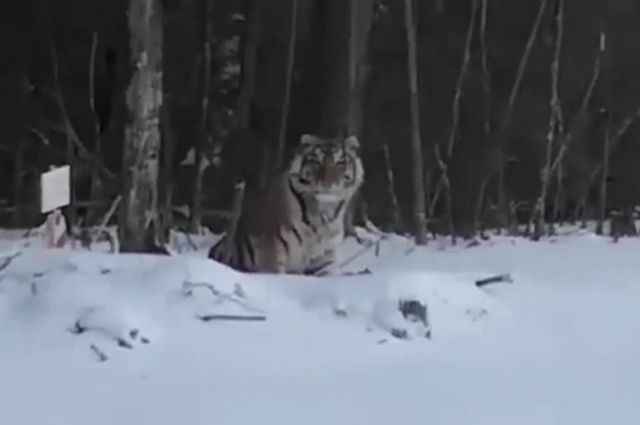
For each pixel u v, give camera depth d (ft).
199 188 67.67
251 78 72.49
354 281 30.22
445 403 22.68
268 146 68.80
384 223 75.97
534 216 69.15
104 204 63.93
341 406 22.38
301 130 63.82
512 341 28.19
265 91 75.77
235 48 79.41
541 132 81.51
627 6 83.76
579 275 38.58
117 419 21.35
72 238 49.85
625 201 81.92
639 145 83.15
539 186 79.00
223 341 26.78
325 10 60.23
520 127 81.76
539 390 23.77
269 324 27.96
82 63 79.77
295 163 41.78
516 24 83.87
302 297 29.45
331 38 60.13
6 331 26.76
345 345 27.14
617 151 83.25
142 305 27.73
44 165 77.56
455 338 28.27
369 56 79.77
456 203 77.00
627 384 24.26
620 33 83.87
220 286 28.84
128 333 26.48
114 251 43.37
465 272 35.78
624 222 71.56
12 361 25.12
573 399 23.08
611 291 34.24
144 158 42.39
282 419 21.47
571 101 82.43
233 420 21.34
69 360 25.34
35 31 79.92
